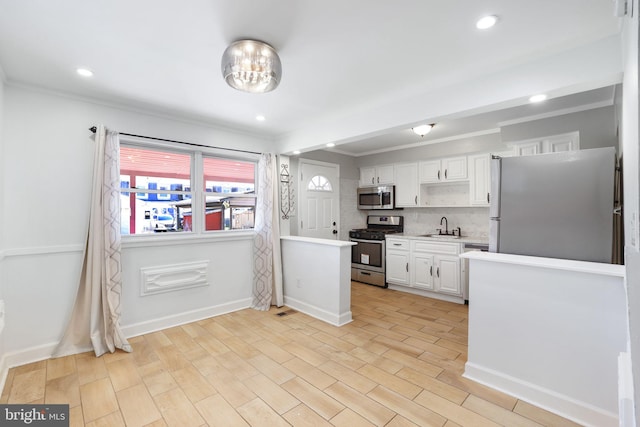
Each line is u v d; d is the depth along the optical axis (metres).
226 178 3.71
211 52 1.89
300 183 4.60
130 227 2.98
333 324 3.24
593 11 1.50
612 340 1.65
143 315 2.99
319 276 3.46
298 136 3.70
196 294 3.37
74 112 2.59
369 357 2.50
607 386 1.66
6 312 2.30
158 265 3.10
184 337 2.90
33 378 2.17
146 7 1.45
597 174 2.03
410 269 4.49
